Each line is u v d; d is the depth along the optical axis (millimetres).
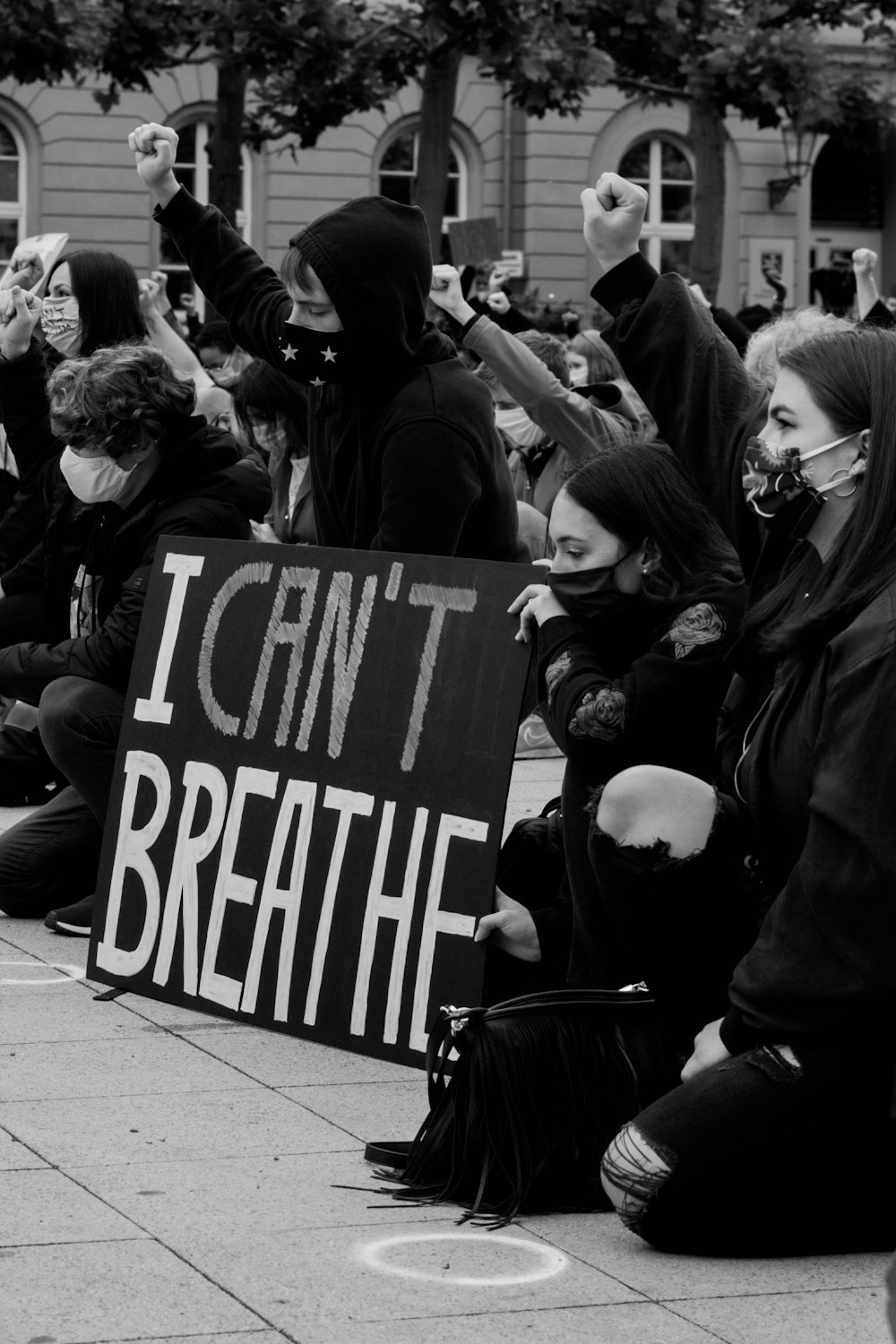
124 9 17156
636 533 4062
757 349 5148
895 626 3314
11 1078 4410
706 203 20859
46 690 5684
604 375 10008
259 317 5543
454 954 4422
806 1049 3400
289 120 18453
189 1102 4254
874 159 34656
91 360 5711
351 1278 3303
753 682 3861
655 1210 3430
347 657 4773
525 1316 3158
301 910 4762
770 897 3691
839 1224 3473
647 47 18141
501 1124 3686
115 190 29406
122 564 5820
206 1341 3018
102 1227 3504
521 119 31219
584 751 3986
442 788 4508
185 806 5070
